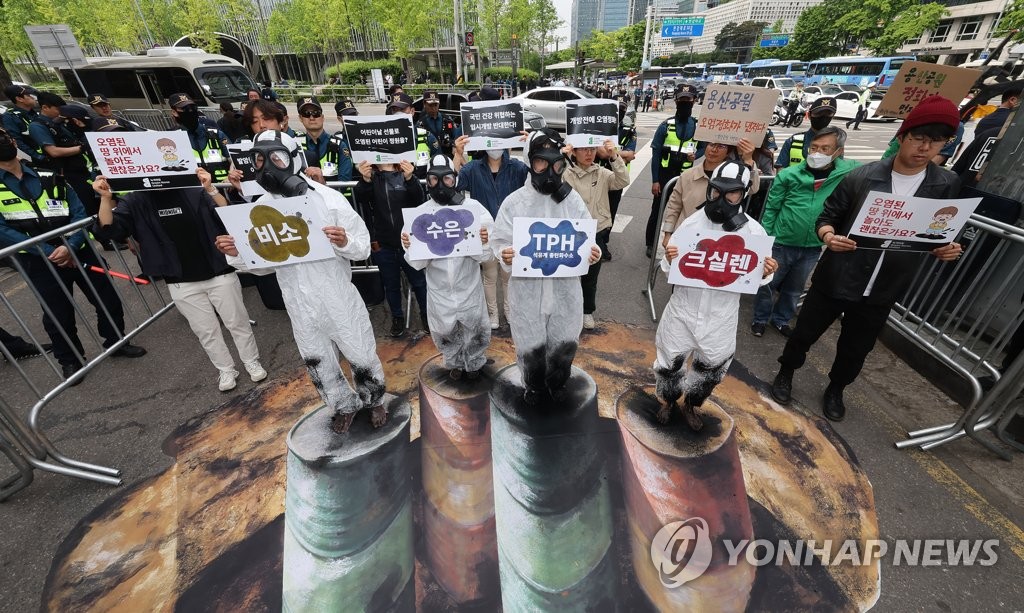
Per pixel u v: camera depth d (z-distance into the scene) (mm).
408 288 4227
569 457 2420
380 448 2508
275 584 1906
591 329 3689
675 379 2385
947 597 1840
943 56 32531
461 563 1929
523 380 2738
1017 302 3025
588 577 1852
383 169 3117
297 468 2414
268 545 2055
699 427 2568
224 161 4039
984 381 2842
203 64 10523
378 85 20703
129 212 2559
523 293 2373
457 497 2221
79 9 25188
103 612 1844
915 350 3234
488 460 2412
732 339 2207
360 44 34875
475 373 3053
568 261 2260
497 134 3123
